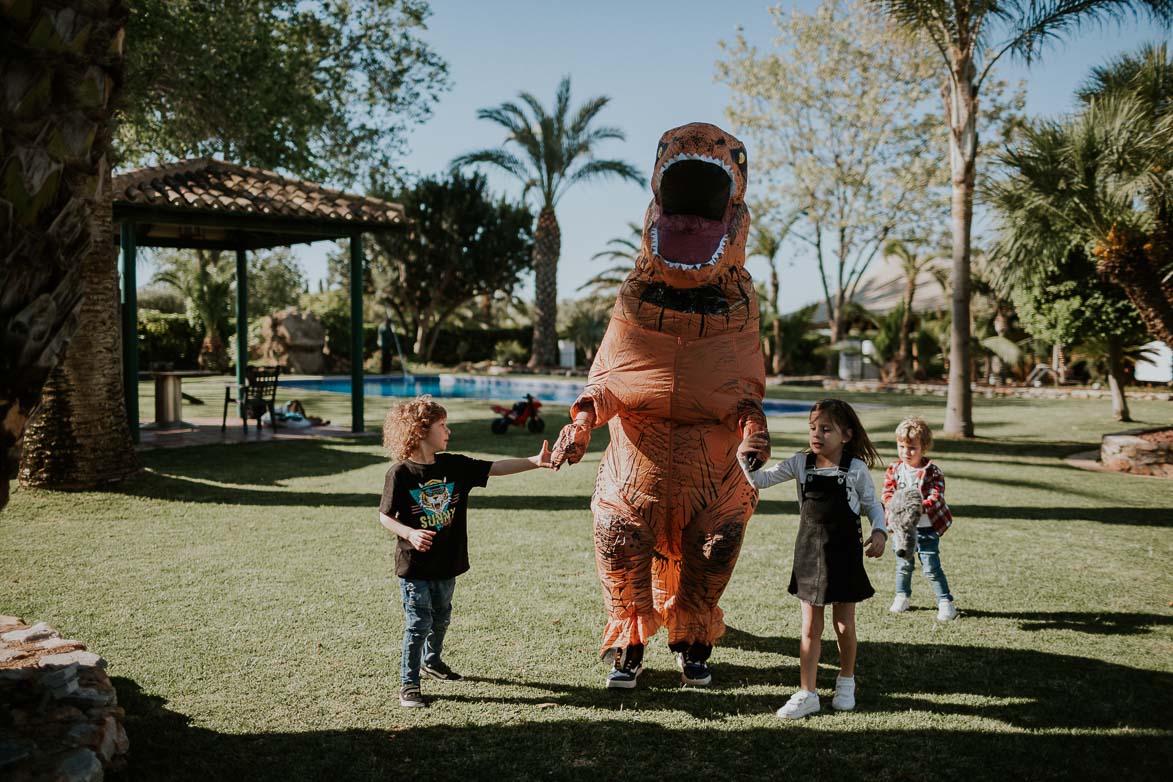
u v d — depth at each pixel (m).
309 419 13.69
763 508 7.91
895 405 20.52
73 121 2.27
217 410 16.09
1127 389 24.91
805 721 3.47
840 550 3.57
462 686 3.79
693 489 3.80
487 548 6.21
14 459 2.58
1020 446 12.55
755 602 5.07
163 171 11.82
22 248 2.29
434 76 23.11
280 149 17.84
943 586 4.83
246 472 9.24
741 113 32.38
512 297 41.16
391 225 12.72
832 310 35.81
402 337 38.62
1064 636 4.52
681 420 3.79
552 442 12.41
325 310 33.78
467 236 36.62
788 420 16.27
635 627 3.87
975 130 12.99
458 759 3.09
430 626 3.67
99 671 3.26
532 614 4.75
